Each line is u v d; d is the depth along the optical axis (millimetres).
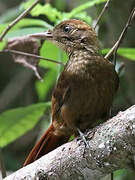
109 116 8672
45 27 10797
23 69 15461
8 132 10594
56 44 9305
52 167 7527
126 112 7051
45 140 9117
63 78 8562
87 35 8828
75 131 8734
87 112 8453
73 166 7402
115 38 12180
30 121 10531
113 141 6996
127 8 12070
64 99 8516
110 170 7215
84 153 7281
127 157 6969
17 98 15266
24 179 7602
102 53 9703
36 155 9164
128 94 12086
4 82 15656
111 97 8500
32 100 15242
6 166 13648
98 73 8312
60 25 9203
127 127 6895
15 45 10180
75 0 13492
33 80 15312
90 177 7375
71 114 8500
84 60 8484
